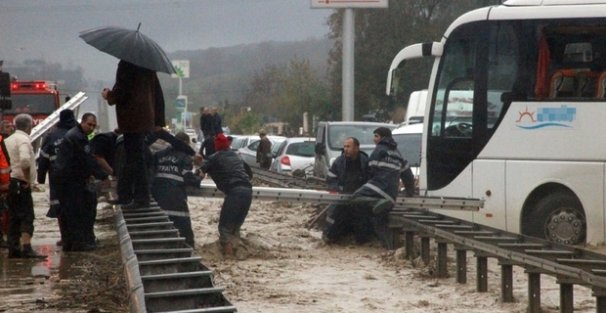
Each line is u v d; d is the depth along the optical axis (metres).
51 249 38.25
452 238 33.56
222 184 40.44
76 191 36.88
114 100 29.08
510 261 28.83
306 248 43.12
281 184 61.12
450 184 46.25
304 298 30.08
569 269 25.45
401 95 152.25
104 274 31.23
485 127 45.28
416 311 27.95
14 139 35.22
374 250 42.41
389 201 42.06
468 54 46.03
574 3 44.12
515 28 44.84
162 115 30.23
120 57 28.00
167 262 21.73
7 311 25.19
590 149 43.19
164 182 38.31
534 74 44.31
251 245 41.22
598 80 43.41
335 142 67.50
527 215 44.56
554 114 43.81
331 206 43.81
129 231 26.36
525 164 44.28
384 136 42.91
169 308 18.17
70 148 36.47
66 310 25.41
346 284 33.03
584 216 43.34
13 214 35.31
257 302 29.38
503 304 29.17
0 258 35.38
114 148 36.72
